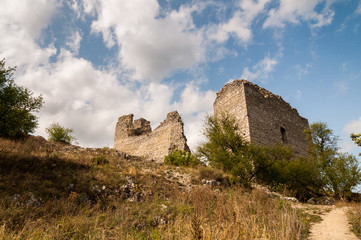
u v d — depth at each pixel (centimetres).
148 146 2539
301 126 2464
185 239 462
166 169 1334
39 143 1368
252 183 1436
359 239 604
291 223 611
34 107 1149
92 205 725
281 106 2362
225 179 1268
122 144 2941
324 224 761
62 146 1466
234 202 758
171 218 660
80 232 514
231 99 2234
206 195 881
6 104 1073
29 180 757
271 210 766
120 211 674
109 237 513
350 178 1512
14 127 1117
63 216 592
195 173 1301
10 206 588
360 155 1491
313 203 1419
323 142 2114
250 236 500
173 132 2317
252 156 1599
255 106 2092
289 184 1608
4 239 444
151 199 843
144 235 542
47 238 465
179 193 919
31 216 575
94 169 999
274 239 508
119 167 1145
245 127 1950
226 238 474
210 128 1847
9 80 1105
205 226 520
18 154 962
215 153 1662
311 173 1675
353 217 788
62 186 776
